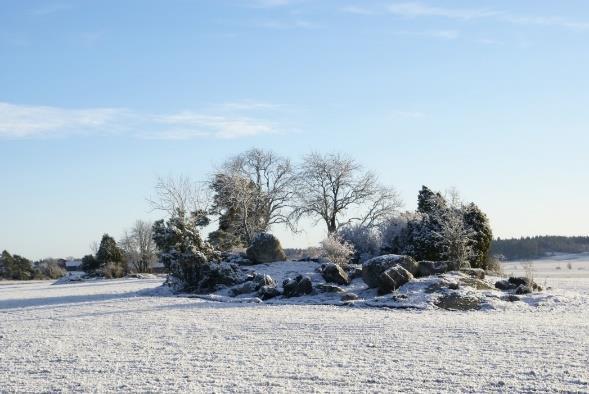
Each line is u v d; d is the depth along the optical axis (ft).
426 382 40.50
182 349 55.11
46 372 47.09
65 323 77.41
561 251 446.19
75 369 47.83
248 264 147.33
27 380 44.55
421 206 157.79
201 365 47.85
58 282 227.40
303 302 92.38
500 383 39.50
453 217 123.24
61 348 57.72
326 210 218.38
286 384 41.14
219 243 209.26
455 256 117.19
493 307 81.20
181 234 118.62
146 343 59.06
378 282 94.02
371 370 44.42
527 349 50.11
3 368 49.14
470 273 105.19
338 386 40.29
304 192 220.84
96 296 119.14
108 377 44.65
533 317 72.38
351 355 50.16
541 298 86.17
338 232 165.58
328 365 46.57
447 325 65.51
